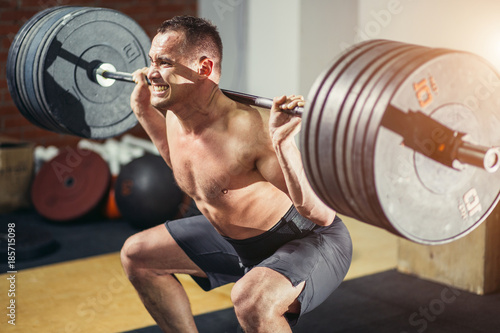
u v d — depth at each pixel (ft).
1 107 16.84
